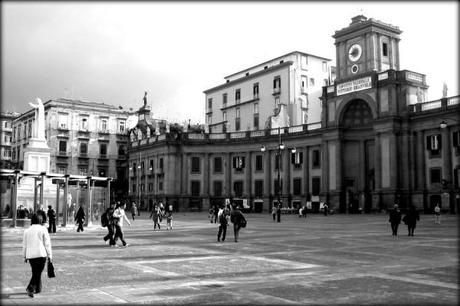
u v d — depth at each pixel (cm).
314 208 6812
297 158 7181
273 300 982
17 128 10462
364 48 6297
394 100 5859
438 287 1116
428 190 5625
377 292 1059
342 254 1775
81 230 3144
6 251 1902
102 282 1202
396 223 2672
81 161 9194
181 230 3312
